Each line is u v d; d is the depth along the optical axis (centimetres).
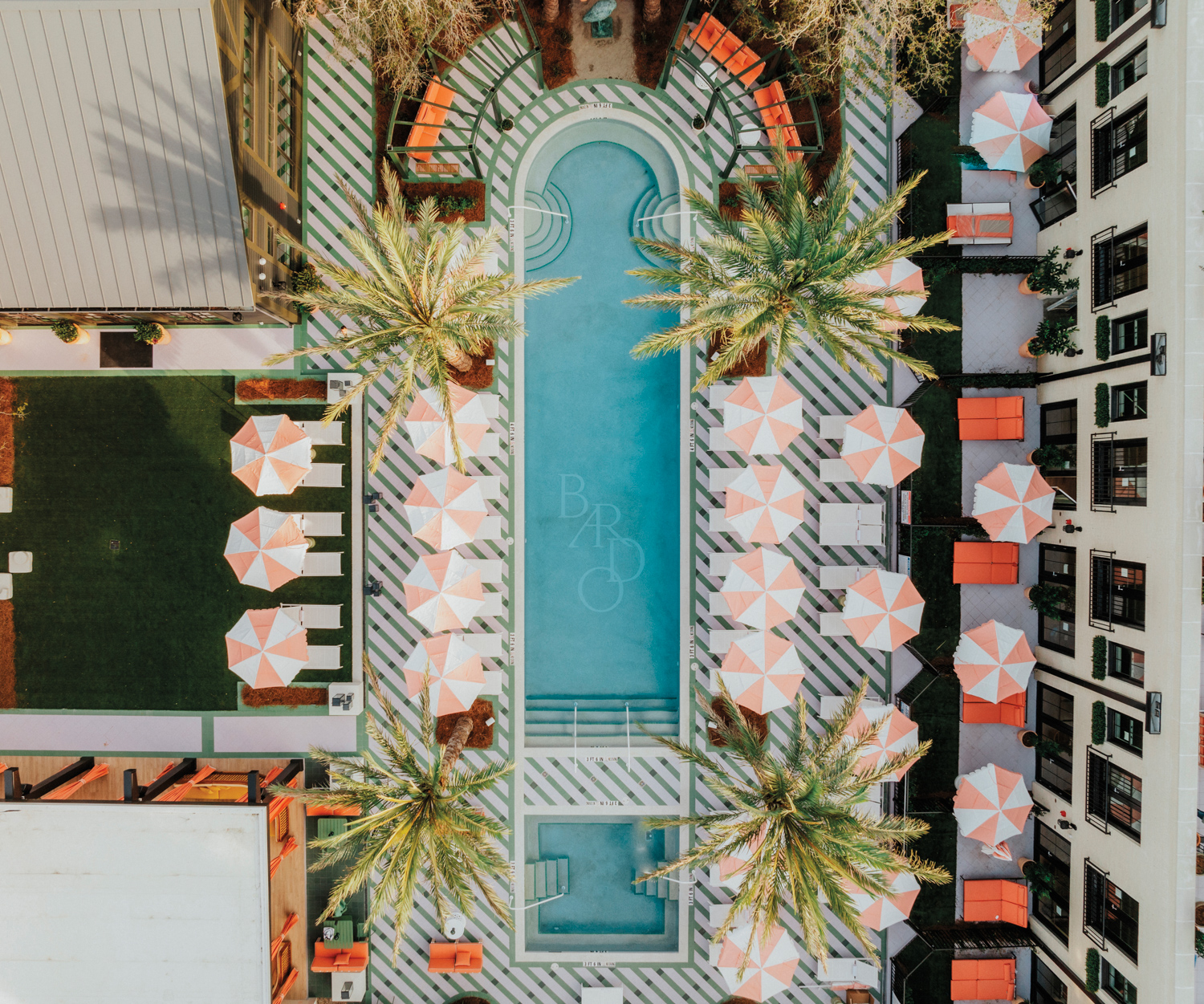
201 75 1235
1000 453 1652
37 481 1664
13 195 1305
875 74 1605
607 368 1688
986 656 1537
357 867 1233
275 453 1480
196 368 1653
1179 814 1218
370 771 1323
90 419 1656
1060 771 1586
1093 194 1448
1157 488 1273
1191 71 1170
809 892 1154
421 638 1689
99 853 1491
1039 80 1631
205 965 1495
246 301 1387
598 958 1705
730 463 1678
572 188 1659
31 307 1389
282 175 1547
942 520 1633
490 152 1642
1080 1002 1473
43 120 1259
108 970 1500
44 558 1670
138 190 1310
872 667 1692
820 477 1645
